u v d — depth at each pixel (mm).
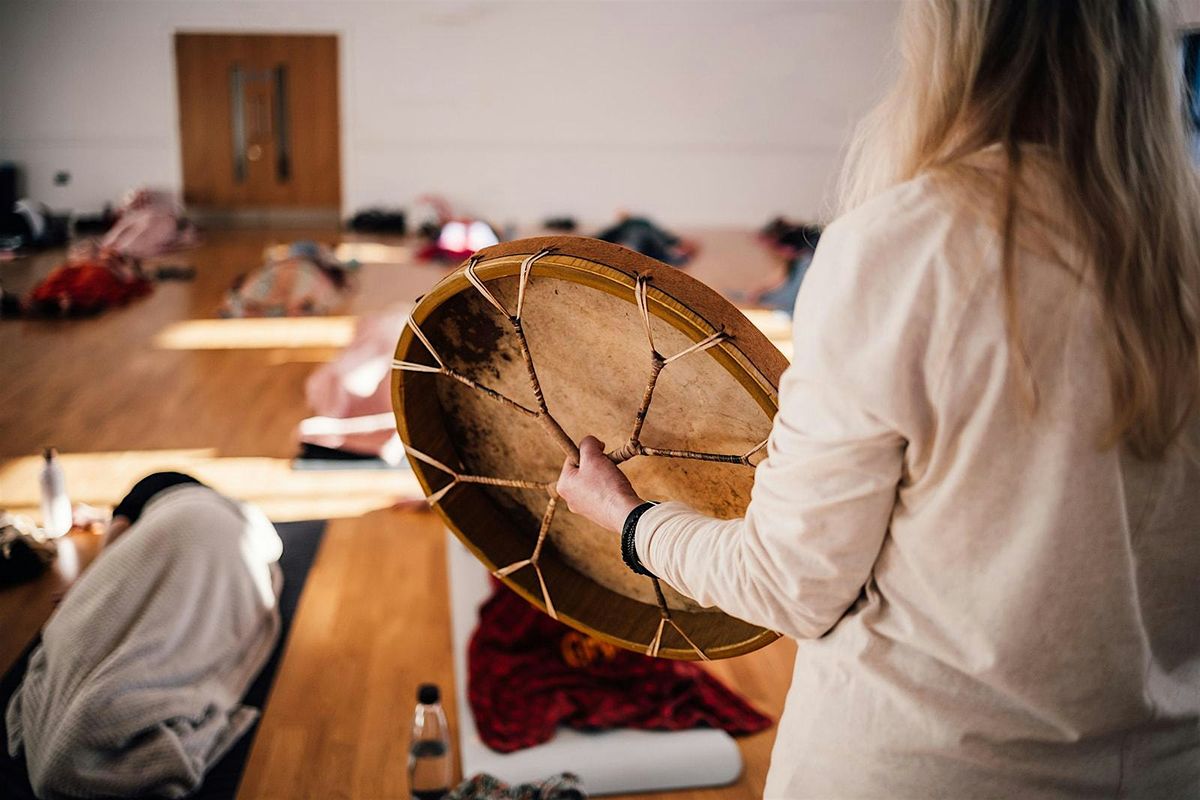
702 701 2760
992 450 769
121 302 7523
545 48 11578
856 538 802
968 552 798
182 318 7145
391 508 4145
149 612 2615
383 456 4582
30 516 3969
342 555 3719
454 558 3521
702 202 12133
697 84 11789
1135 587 806
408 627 3240
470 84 11602
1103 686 818
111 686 2434
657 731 2633
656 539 945
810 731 901
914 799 844
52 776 2348
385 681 2941
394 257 9914
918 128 852
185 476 3006
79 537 3771
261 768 2547
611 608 1212
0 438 4766
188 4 11117
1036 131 798
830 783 881
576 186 11969
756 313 7613
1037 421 760
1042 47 790
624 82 11734
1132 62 774
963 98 818
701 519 932
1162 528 806
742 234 11773
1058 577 785
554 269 965
